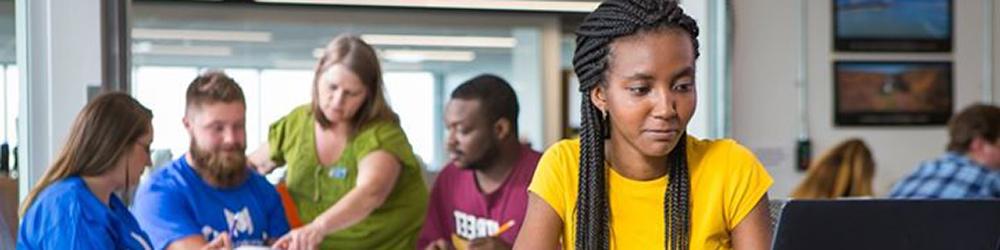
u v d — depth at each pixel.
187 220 2.35
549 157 1.44
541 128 6.38
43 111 2.60
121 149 2.11
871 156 3.75
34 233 2.04
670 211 1.37
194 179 2.40
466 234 2.65
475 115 2.56
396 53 6.50
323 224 2.49
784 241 1.27
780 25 4.06
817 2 4.11
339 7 6.08
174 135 2.87
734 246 1.40
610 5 1.32
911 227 1.27
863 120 4.20
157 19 5.91
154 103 3.31
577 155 1.42
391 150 2.64
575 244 1.39
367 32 6.24
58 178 2.09
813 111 4.12
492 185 2.60
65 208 2.02
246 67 6.21
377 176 2.59
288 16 6.05
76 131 2.11
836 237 1.26
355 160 2.66
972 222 1.27
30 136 2.60
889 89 4.24
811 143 4.11
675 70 1.27
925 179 3.68
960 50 4.32
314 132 2.70
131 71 2.69
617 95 1.30
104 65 2.60
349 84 2.62
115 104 2.14
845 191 3.65
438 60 6.60
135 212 2.37
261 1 5.96
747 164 1.40
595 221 1.38
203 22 5.99
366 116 2.66
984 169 3.61
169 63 6.07
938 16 4.29
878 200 1.26
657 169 1.37
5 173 2.60
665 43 1.27
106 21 2.62
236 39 6.14
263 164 2.82
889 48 4.23
